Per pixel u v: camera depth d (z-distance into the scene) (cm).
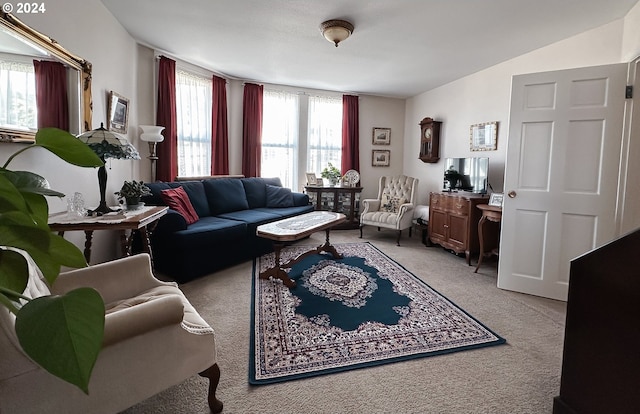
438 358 189
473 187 417
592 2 257
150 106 393
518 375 174
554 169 277
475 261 388
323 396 156
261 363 181
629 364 121
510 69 397
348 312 245
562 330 224
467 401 154
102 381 112
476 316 243
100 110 286
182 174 443
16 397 101
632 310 121
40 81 204
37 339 53
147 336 121
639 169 249
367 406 150
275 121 545
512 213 295
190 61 427
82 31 254
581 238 271
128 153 233
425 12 279
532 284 288
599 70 257
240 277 320
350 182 576
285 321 230
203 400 153
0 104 176
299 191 572
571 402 142
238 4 272
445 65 421
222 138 489
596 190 264
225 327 221
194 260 310
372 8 273
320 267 352
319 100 573
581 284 138
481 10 274
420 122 552
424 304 262
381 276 327
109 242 318
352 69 446
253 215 421
